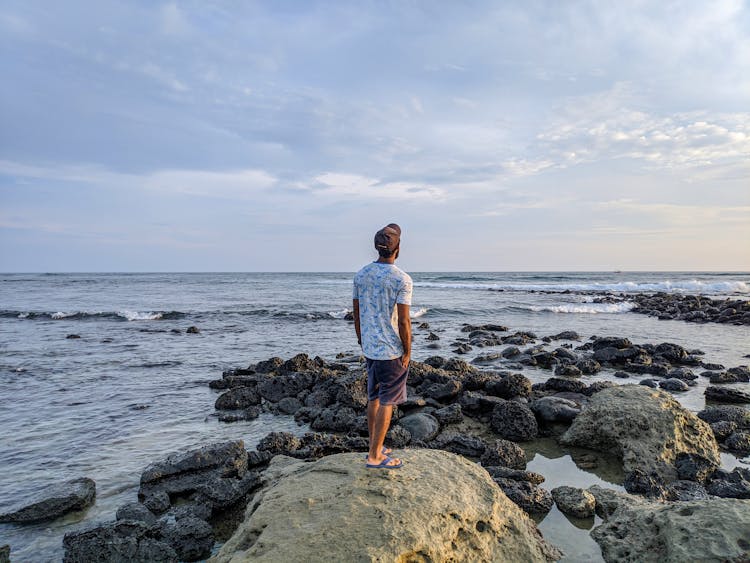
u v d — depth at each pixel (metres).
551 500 5.79
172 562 4.76
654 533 4.47
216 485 5.98
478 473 4.91
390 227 4.60
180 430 9.04
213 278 111.25
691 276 118.94
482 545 4.09
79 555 4.64
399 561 3.52
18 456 7.64
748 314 27.86
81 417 9.67
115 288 60.47
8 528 5.50
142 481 6.52
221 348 18.38
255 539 3.95
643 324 27.38
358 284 4.64
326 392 10.70
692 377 13.20
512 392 10.51
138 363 15.21
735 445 7.77
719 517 4.12
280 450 7.73
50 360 15.62
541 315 31.91
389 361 4.46
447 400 10.50
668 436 7.14
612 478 6.77
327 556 3.48
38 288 59.66
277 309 33.66
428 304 37.84
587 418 7.96
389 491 4.23
